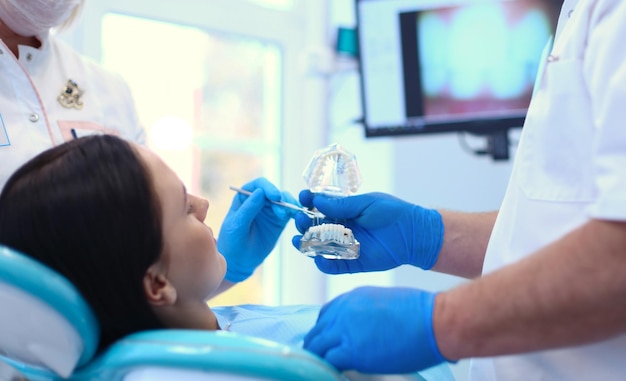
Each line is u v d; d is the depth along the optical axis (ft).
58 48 4.34
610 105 2.07
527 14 6.09
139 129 4.70
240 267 3.93
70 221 2.43
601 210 1.98
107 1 5.87
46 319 2.06
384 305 2.29
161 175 2.81
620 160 2.02
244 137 7.04
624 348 2.31
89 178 2.51
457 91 6.30
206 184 6.81
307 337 2.50
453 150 7.71
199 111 6.75
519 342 2.06
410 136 6.43
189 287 2.88
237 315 3.74
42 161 2.63
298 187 6.96
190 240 2.86
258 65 7.07
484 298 2.09
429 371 3.41
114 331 2.50
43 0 3.75
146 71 6.39
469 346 2.12
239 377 1.90
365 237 3.59
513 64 6.16
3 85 3.87
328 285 7.29
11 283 2.00
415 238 3.58
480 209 7.84
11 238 2.46
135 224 2.54
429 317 2.19
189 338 2.04
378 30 6.36
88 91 4.29
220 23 6.52
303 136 6.91
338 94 7.20
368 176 7.42
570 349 2.42
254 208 3.75
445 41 6.26
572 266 1.98
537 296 2.00
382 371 2.25
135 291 2.53
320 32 6.55
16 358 2.40
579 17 2.50
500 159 6.59
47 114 4.01
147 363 1.97
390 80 6.40
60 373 2.21
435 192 7.61
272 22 6.86
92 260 2.44
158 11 6.15
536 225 2.58
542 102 2.66
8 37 4.07
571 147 2.50
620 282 1.93
